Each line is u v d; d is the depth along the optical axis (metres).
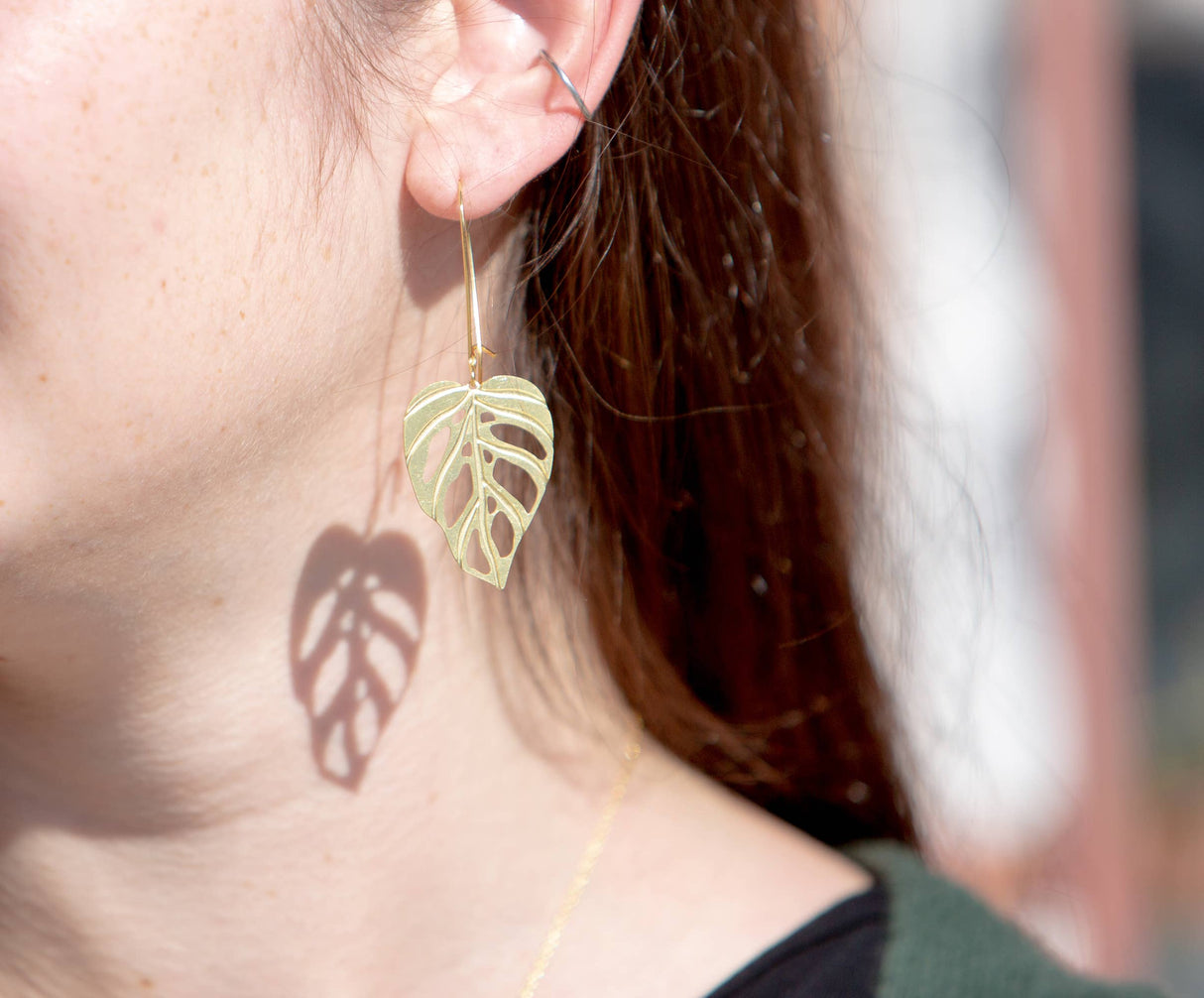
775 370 0.51
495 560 0.46
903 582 0.56
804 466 0.53
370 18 0.44
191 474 0.44
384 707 0.47
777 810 0.54
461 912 0.48
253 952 0.48
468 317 0.45
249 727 0.46
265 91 0.43
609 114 0.47
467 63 0.45
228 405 0.44
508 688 0.48
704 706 0.54
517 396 0.45
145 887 0.47
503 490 0.46
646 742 0.51
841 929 0.48
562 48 0.45
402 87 0.45
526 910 0.48
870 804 0.55
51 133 0.42
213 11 0.43
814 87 0.51
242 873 0.47
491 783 0.48
